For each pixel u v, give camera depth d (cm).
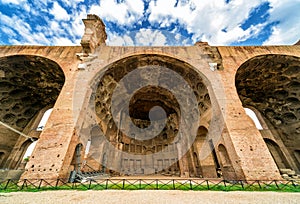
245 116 1055
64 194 607
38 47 1365
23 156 1809
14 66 1417
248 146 931
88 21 1373
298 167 1619
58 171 801
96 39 1362
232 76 1235
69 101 1074
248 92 1792
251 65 1393
